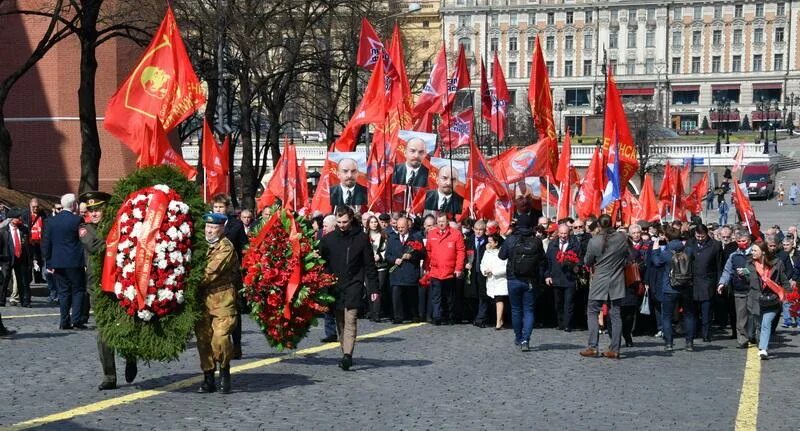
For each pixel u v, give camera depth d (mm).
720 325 23109
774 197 90688
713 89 140750
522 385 14430
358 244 15414
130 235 12672
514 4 141750
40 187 48000
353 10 47812
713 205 81438
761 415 12531
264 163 55406
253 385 13992
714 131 135375
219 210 17156
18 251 23875
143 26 47594
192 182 13297
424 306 23047
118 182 13133
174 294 12672
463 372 15516
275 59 49219
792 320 24922
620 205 27828
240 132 52156
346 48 48656
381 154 28047
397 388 13945
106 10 45531
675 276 18891
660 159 95062
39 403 12438
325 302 14898
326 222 20359
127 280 12609
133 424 11305
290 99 56844
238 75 45375
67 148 47969
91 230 16062
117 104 21453
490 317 23188
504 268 21453
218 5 41031
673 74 141625
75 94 47875
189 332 12781
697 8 140250
